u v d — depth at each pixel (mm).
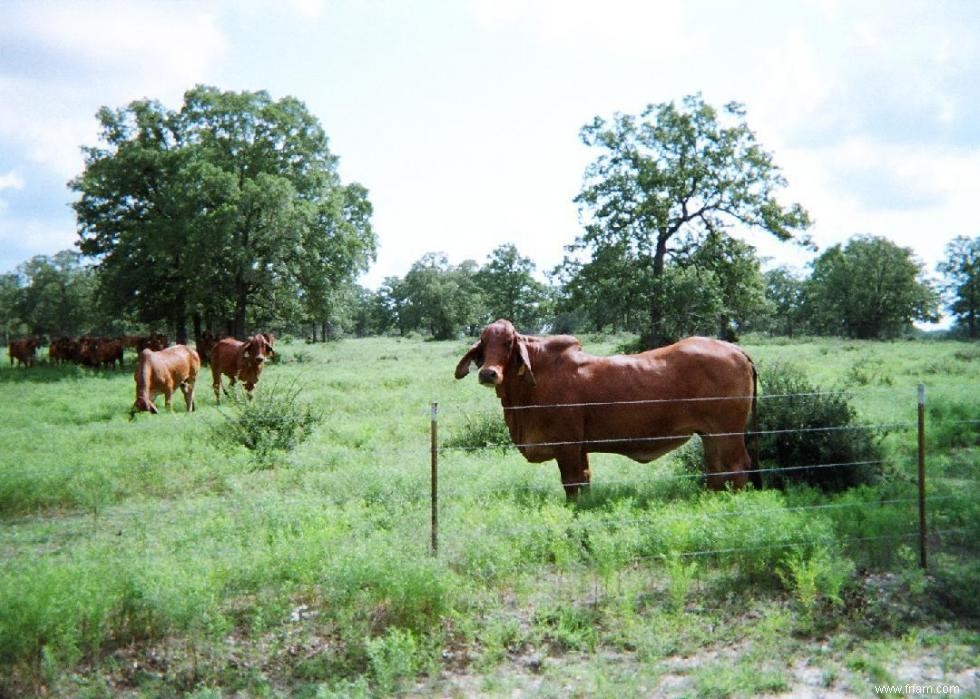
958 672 4430
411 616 4984
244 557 5605
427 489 7930
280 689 4363
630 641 4816
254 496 8312
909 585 5555
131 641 4895
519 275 106500
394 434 12570
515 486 8133
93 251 44562
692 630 4930
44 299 107125
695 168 38312
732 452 7836
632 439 7879
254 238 40688
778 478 8258
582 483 7922
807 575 5172
